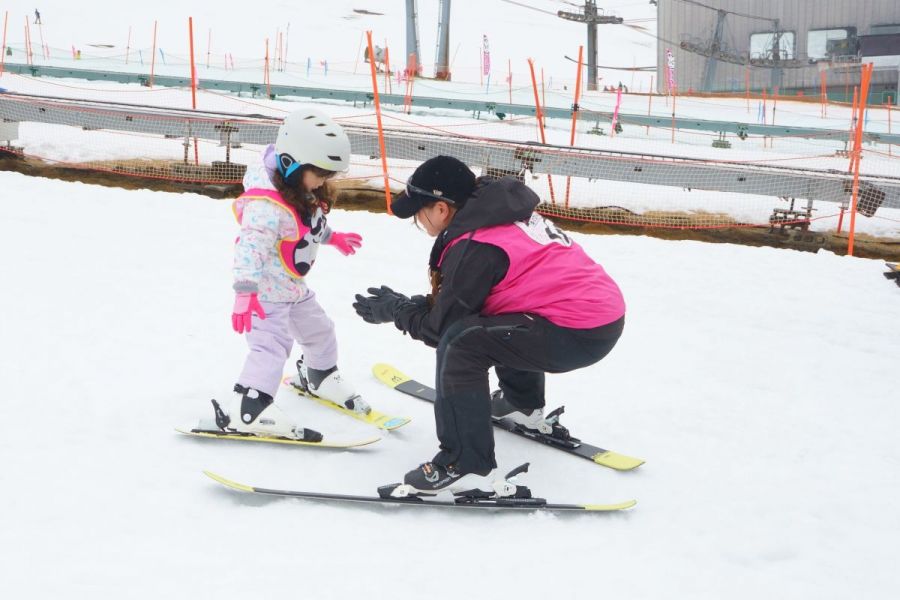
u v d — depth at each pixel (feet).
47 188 25.91
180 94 65.05
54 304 15.93
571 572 8.64
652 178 34.83
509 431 12.37
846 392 15.08
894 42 119.96
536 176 39.68
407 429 12.11
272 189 10.26
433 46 244.42
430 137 35.76
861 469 11.80
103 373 12.75
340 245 11.94
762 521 10.09
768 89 130.62
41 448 10.16
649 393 14.34
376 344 15.79
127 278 18.24
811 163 53.47
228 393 12.43
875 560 9.32
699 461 11.82
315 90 76.13
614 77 224.74
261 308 10.01
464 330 9.54
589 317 9.53
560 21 309.22
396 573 8.30
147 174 36.04
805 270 23.29
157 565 7.96
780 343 17.65
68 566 7.77
